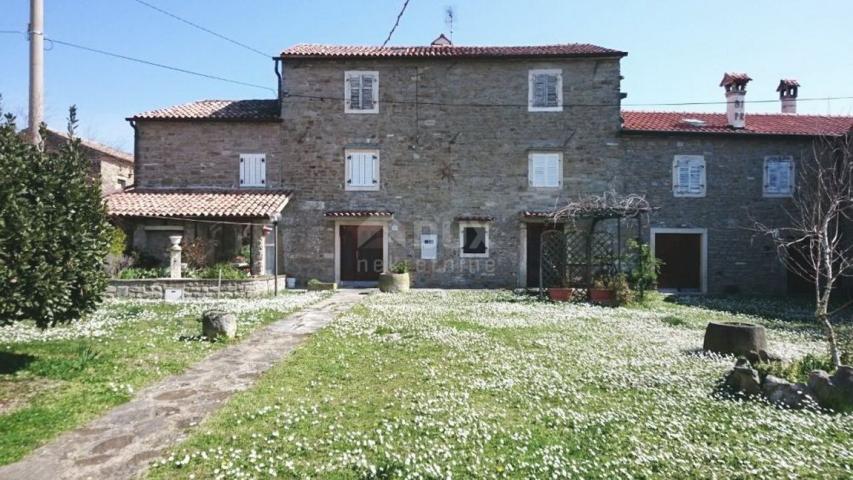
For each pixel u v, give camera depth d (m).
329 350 7.77
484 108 19.00
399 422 4.86
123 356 7.07
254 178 18.92
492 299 15.27
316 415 5.05
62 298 5.88
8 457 4.07
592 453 4.25
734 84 19.33
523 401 5.57
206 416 5.03
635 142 18.91
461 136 19.02
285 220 18.83
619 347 8.42
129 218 16.77
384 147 19.03
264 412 5.07
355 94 19.05
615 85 18.88
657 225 18.84
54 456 4.14
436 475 3.79
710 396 5.85
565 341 8.87
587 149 18.89
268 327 9.70
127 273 14.72
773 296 18.09
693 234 19.00
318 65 18.98
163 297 14.22
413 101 19.05
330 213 18.64
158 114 18.84
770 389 5.76
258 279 15.10
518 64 18.98
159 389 5.86
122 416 5.02
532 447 4.39
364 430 4.69
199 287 14.41
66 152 6.54
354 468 3.94
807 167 18.62
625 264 16.89
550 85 19.03
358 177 19.03
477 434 4.60
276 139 18.98
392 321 10.51
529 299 15.36
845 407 5.30
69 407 5.14
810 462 4.16
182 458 4.08
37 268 5.66
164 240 17.47
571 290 15.30
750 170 18.97
